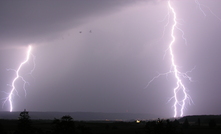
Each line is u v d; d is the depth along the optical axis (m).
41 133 36.94
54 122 34.47
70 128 34.19
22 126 35.31
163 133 33.75
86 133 36.88
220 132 44.41
